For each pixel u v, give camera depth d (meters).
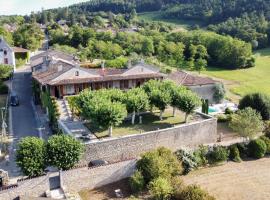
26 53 112.44
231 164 47.69
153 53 139.12
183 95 52.91
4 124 53.50
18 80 87.12
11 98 68.50
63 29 181.25
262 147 49.69
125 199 38.25
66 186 38.59
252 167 47.16
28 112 64.38
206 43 143.00
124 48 132.50
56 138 39.12
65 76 64.50
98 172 40.44
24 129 55.78
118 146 45.38
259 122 51.81
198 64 121.19
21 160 37.19
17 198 34.81
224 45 133.62
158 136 48.09
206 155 48.06
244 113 52.59
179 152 46.22
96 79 66.38
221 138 55.00
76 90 65.44
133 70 71.06
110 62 90.00
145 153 42.38
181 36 153.75
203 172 45.06
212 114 66.00
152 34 162.62
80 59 103.44
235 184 42.59
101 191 39.81
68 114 56.31
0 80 76.44
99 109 45.84
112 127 51.03
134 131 49.62
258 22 171.88
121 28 199.25
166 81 61.41
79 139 45.59
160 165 40.59
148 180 40.28
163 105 53.22
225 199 39.19
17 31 143.38
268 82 108.19
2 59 98.12
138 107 51.41
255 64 136.12
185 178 43.34
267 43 162.50
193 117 56.81
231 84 103.88
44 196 37.06
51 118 56.47
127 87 70.62
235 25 175.88
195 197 35.53
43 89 66.25
